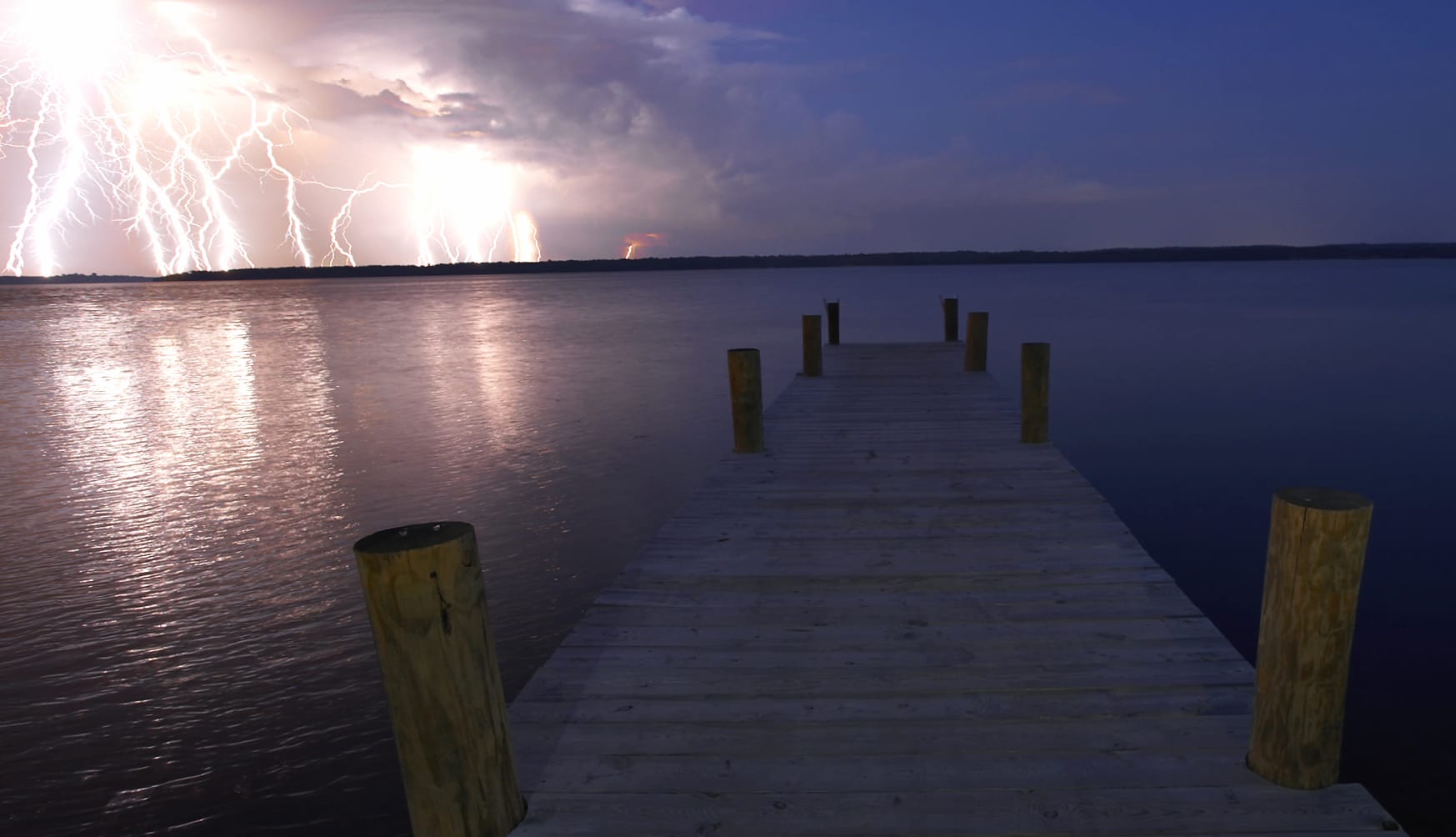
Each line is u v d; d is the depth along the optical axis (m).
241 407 16.20
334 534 8.36
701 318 42.28
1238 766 2.11
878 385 9.38
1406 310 36.06
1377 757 4.26
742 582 3.50
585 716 2.46
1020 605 3.18
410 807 1.88
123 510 9.21
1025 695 2.51
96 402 17.17
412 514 9.05
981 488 4.92
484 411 15.42
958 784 2.09
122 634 6.17
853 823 1.96
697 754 2.25
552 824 1.97
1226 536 7.91
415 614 1.74
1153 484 9.73
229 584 7.07
